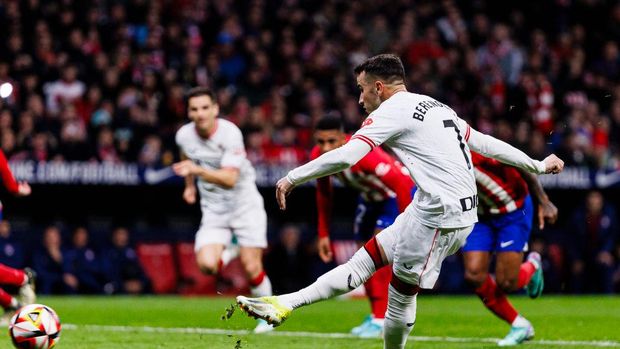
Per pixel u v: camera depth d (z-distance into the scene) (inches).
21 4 2797.7
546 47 3144.7
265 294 1397.6
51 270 2194.9
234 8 3075.8
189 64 2733.8
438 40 3102.9
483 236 1171.3
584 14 3233.3
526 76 2876.5
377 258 894.4
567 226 2410.2
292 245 2303.2
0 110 2406.5
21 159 2301.9
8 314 1206.9
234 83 2849.4
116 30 2817.4
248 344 1132.5
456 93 2854.3
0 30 2723.9
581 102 2869.1
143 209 2511.1
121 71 2630.4
